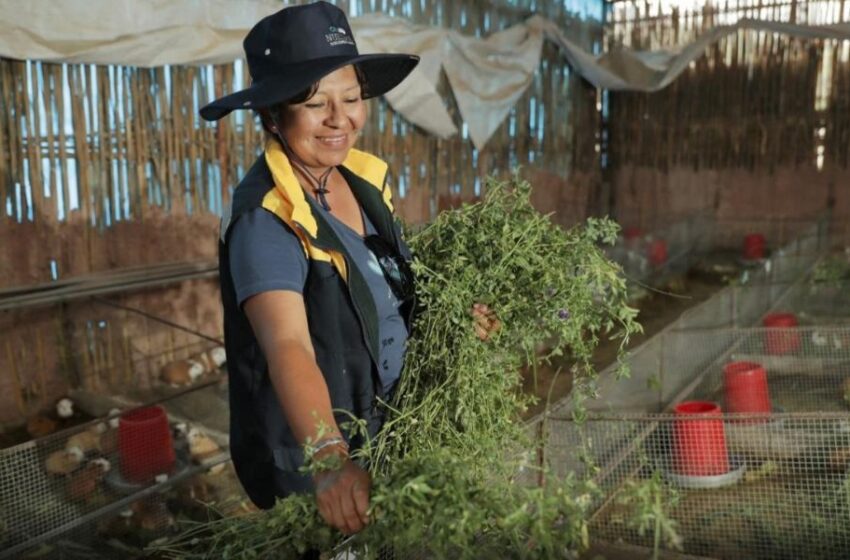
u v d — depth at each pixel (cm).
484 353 209
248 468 200
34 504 311
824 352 473
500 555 168
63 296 445
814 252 782
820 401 464
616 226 224
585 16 897
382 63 194
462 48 676
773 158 899
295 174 190
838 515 271
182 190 519
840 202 875
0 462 304
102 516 327
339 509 144
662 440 290
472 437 205
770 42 881
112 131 481
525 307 215
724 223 928
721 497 282
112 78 477
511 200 243
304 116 179
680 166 942
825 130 872
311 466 147
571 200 912
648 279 824
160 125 503
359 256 192
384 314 197
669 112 938
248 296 172
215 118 193
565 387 488
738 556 267
